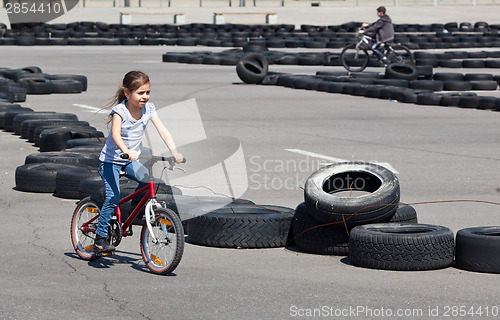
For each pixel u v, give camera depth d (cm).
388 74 2552
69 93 2262
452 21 5647
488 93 2439
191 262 723
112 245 696
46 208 946
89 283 652
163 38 4459
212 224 775
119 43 4291
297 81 2488
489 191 1087
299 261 732
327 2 6462
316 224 755
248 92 2356
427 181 1151
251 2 6575
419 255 691
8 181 1112
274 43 4059
